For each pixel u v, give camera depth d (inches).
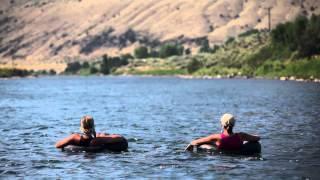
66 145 2364.7
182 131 3154.5
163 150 2372.0
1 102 6481.3
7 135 3036.4
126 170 1945.1
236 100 6122.1
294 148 2384.4
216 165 2005.4
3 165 2065.7
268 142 2578.7
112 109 5132.9
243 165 2001.7
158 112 4640.8
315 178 1779.0
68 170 1962.4
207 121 3745.1
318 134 2878.9
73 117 4291.3
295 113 4220.0
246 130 3110.2
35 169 1988.2
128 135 2970.0
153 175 1857.8
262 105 5206.7
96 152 2311.8
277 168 1942.7
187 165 2018.9
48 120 4020.7
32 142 2714.1
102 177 1841.8
